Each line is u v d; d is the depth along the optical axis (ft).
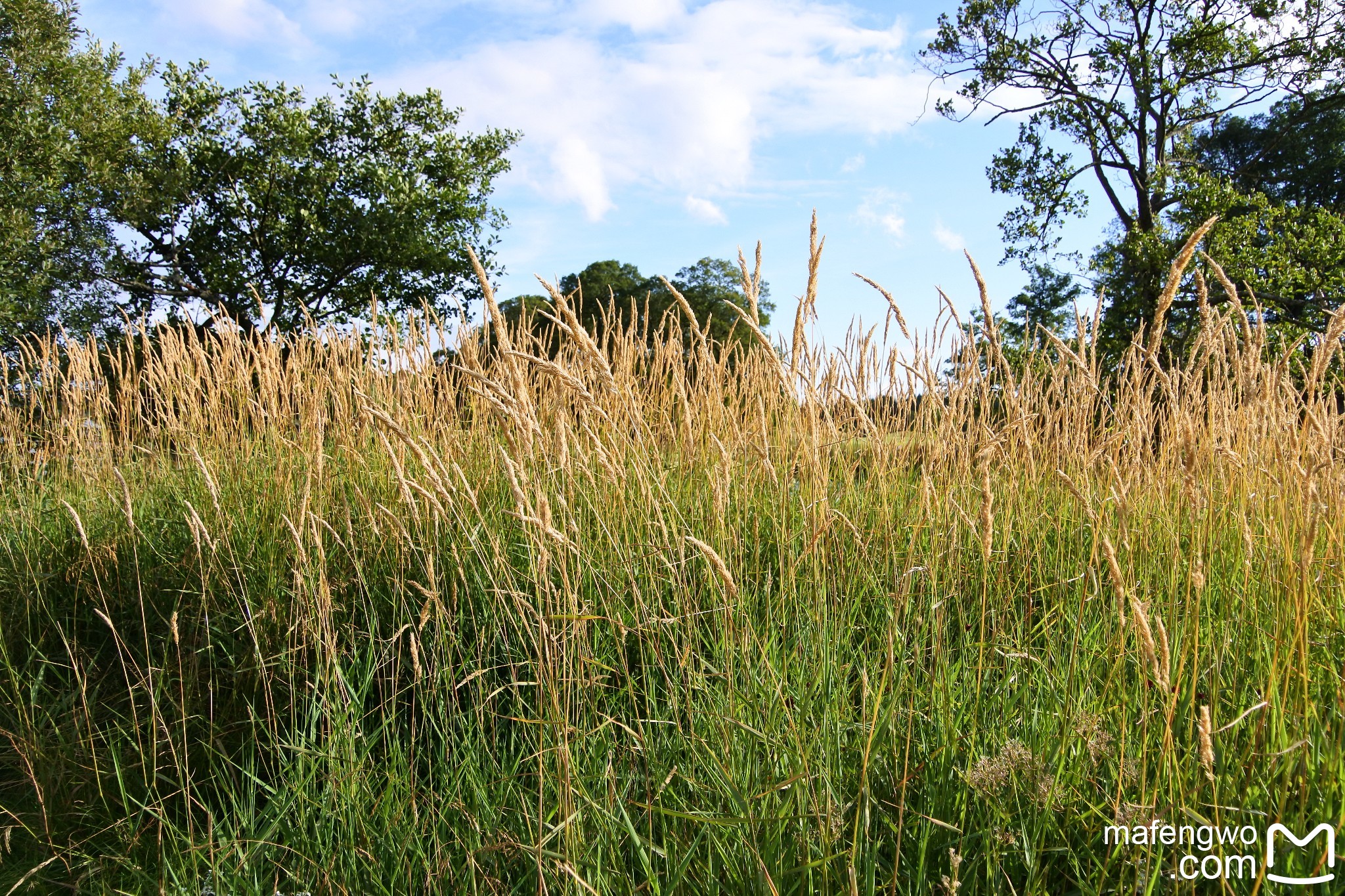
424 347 13.99
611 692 8.28
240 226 50.39
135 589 11.37
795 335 7.97
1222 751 5.79
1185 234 43.55
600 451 7.61
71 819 8.16
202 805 7.25
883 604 8.99
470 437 12.69
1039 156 52.65
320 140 51.98
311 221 47.32
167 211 46.65
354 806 6.81
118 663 10.59
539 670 6.61
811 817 5.73
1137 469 8.31
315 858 6.77
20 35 37.35
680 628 7.96
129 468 15.30
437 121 54.54
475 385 6.75
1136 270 45.80
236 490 12.41
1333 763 5.42
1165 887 5.48
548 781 6.63
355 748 7.93
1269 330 37.35
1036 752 6.45
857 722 7.11
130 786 8.55
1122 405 8.63
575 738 6.84
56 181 38.34
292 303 49.62
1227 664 7.18
